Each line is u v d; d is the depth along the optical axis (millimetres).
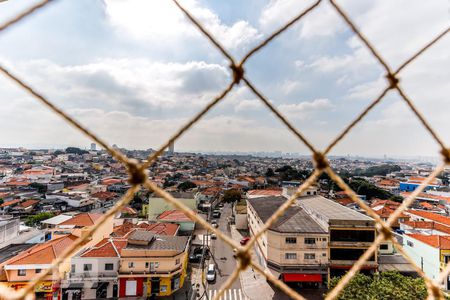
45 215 40062
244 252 1975
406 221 35719
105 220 1835
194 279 25984
